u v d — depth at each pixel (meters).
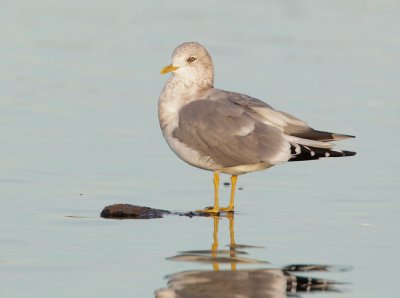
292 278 10.62
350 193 14.68
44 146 17.02
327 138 13.31
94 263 11.03
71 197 14.08
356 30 28.73
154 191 14.68
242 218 13.34
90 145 17.25
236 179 14.18
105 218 13.09
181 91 14.37
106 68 23.78
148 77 23.03
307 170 16.16
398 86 22.64
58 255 11.29
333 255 11.54
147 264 11.03
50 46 25.80
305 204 14.08
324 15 30.83
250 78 22.77
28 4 31.16
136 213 13.30
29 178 15.00
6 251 11.39
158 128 18.77
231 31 28.09
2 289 10.08
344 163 16.55
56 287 10.18
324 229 12.73
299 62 24.72
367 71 24.02
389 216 13.39
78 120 19.05
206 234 12.45
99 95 21.20
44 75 22.80
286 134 13.32
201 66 14.44
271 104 20.39
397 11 31.72
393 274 10.80
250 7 31.95
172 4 32.25
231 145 13.40
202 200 14.31
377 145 17.70
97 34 27.50
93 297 9.91
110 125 18.78
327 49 26.30
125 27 28.47
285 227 12.85
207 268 10.93
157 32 27.84
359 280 10.60
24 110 19.61
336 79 23.11
